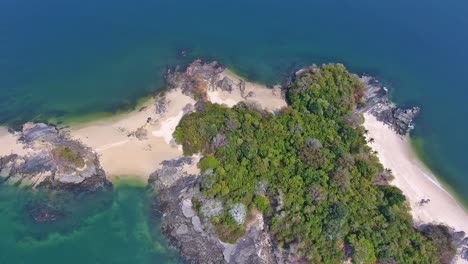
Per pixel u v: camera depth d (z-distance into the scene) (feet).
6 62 406.00
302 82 389.80
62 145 336.29
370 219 300.20
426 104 410.93
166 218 309.42
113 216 311.06
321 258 280.31
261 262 289.74
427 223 322.96
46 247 293.64
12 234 298.35
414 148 376.48
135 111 377.30
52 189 318.86
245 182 313.12
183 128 349.00
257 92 401.70
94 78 402.93
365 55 452.76
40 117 368.07
